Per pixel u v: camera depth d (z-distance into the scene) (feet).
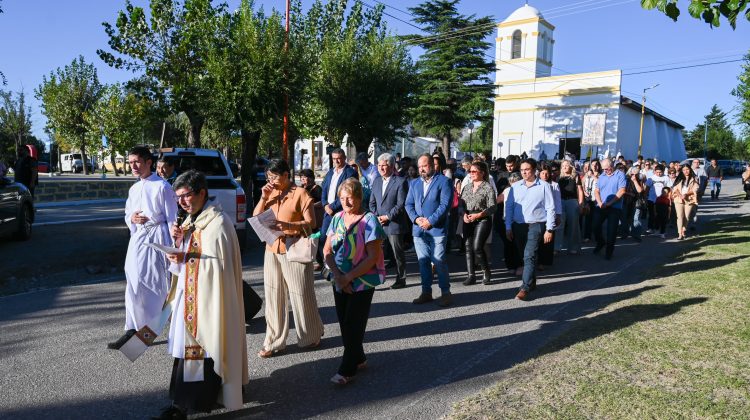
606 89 121.08
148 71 50.01
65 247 32.76
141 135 138.00
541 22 130.93
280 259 15.84
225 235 11.57
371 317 20.07
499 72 135.95
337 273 13.67
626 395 12.46
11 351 15.89
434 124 109.70
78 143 135.03
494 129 137.49
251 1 44.34
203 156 33.53
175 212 16.08
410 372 14.69
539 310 21.03
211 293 11.30
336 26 62.75
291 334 17.99
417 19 110.73
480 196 24.93
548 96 129.39
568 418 11.39
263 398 13.01
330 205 25.59
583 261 31.60
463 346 16.83
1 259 28.45
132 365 14.96
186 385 11.18
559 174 36.81
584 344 16.16
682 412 11.60
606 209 32.55
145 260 15.66
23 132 140.77
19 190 34.01
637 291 23.11
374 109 51.98
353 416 12.05
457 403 12.45
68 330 17.88
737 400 12.14
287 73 42.22
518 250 26.58
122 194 72.64
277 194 16.34
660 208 41.86
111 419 11.82
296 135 75.92
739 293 21.36
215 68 41.16
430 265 21.99
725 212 60.13
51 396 12.92
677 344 15.85
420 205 21.72
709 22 14.96
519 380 13.69
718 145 264.72
